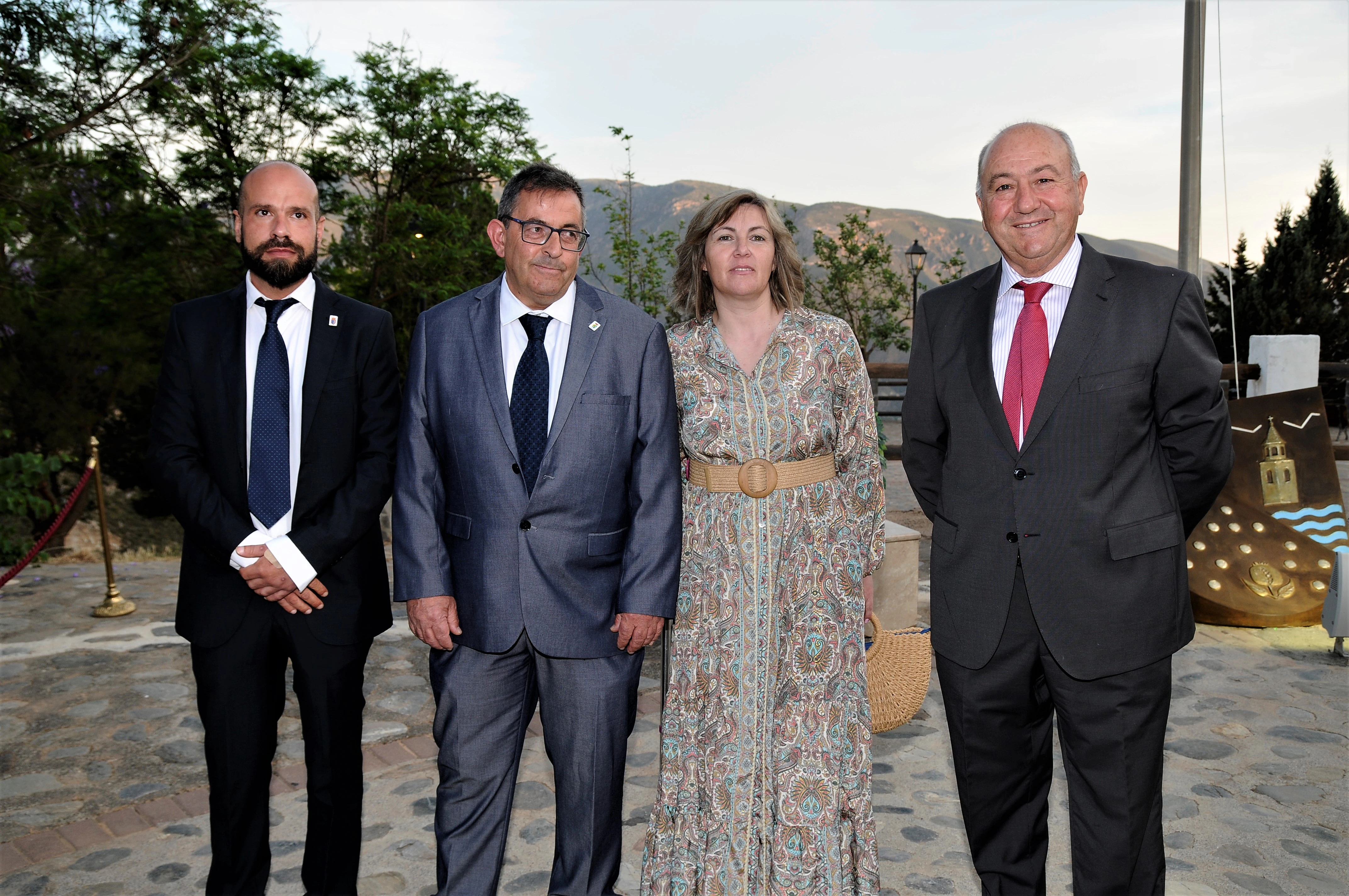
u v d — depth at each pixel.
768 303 2.45
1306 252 20.62
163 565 7.06
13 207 9.53
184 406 2.26
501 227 2.26
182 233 11.90
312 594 2.24
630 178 12.02
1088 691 2.11
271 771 2.91
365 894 2.57
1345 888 2.55
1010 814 2.31
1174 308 2.06
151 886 2.63
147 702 4.19
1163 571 2.09
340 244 14.26
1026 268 2.17
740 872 2.33
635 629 2.27
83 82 10.09
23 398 10.43
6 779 3.39
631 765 3.46
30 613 5.65
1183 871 2.64
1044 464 2.12
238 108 12.95
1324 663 4.39
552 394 2.31
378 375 2.37
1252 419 5.18
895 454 8.85
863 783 2.38
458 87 14.32
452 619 2.28
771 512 2.34
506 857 2.80
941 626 2.29
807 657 2.33
